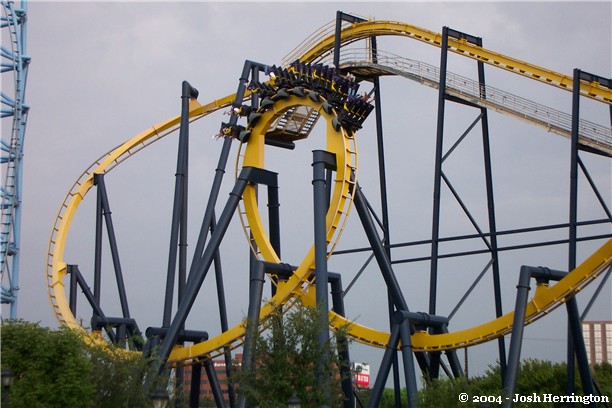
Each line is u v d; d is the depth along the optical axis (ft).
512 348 99.04
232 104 139.85
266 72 142.82
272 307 108.27
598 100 123.44
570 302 105.29
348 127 117.60
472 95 132.67
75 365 95.55
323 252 108.99
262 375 92.84
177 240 135.54
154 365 113.80
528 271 103.14
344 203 114.73
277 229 127.44
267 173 126.62
